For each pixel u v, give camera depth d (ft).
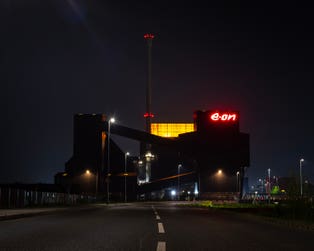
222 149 417.08
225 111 422.41
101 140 394.52
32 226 61.62
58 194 203.62
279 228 62.59
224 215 103.35
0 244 39.68
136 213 108.68
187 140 418.10
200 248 37.73
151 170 548.72
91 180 387.34
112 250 35.99
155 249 36.81
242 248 37.99
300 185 99.66
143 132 409.08
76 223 67.92
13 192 145.59
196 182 440.04
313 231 57.36
